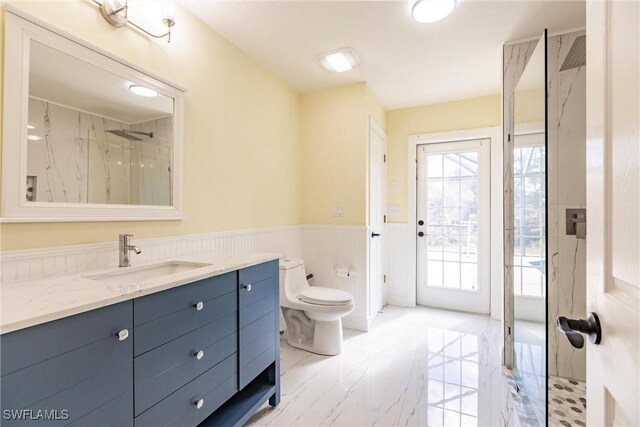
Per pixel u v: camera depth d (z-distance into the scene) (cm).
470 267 334
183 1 173
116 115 141
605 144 57
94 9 134
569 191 192
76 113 126
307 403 173
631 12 47
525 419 159
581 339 63
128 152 146
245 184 229
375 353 235
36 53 114
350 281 287
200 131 189
